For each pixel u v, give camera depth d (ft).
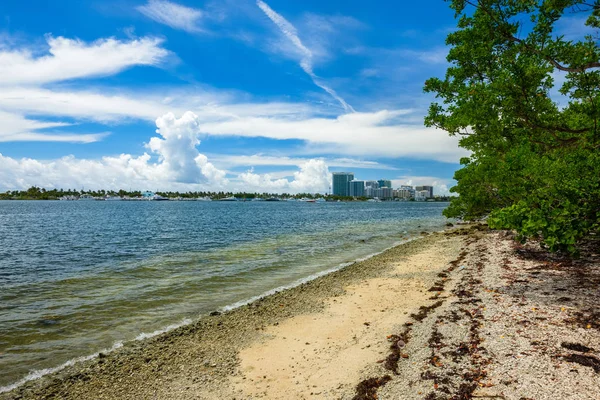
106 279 56.24
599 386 16.97
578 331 22.99
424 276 49.42
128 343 30.40
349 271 57.00
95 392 22.41
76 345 30.12
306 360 25.26
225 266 66.08
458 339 24.64
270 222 212.02
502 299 32.04
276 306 39.34
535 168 37.78
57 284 53.26
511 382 18.30
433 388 19.01
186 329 32.99
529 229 36.52
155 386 22.81
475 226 125.59
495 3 30.99
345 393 20.24
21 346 29.96
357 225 178.19
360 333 29.45
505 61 30.71
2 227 177.88
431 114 63.31
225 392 21.59
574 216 35.32
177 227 174.50
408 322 30.55
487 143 60.13
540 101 30.37
